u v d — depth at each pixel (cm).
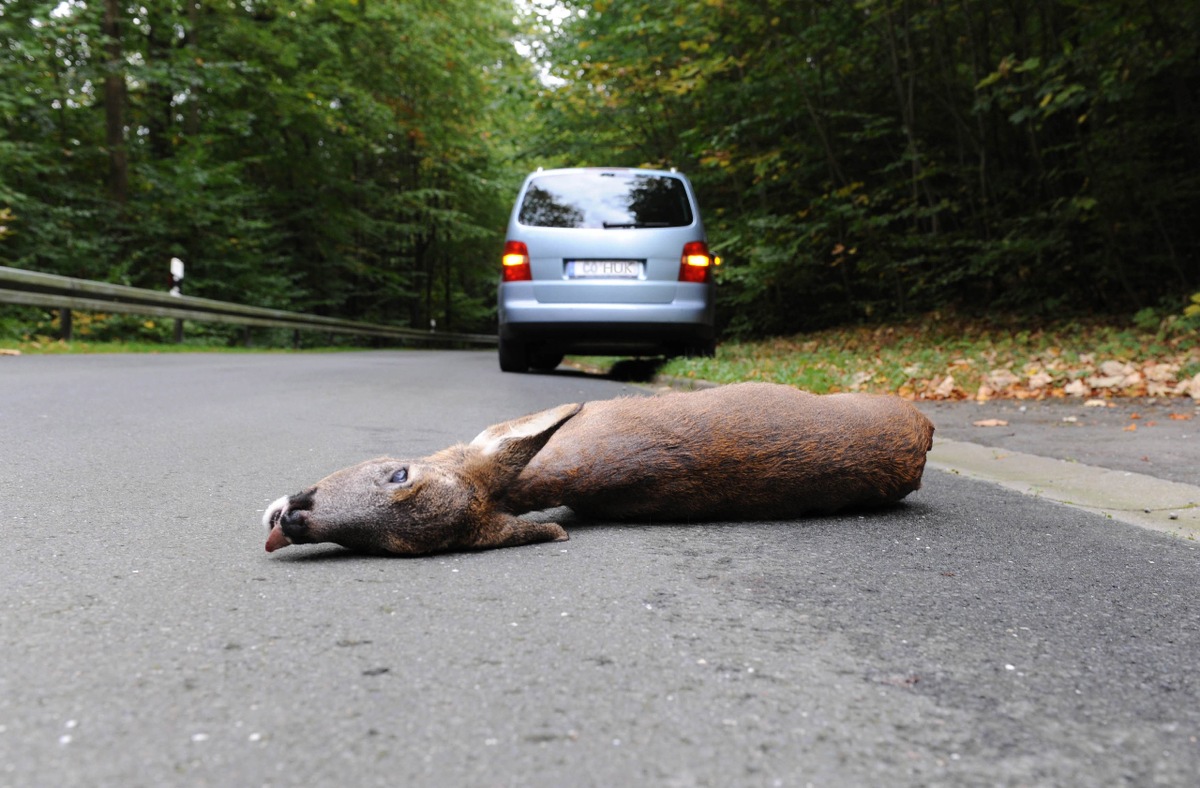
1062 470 532
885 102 2025
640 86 1972
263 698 189
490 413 748
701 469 353
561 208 1190
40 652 209
